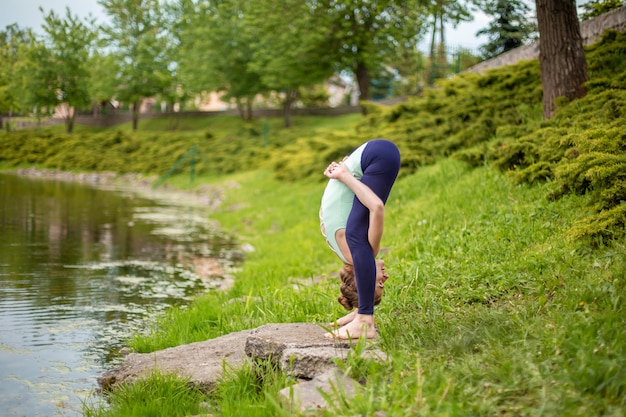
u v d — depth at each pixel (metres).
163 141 42.72
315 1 28.77
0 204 19.77
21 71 58.56
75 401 4.84
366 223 4.31
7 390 5.02
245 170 31.42
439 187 11.07
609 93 9.28
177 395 4.55
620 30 12.95
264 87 46.78
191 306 7.78
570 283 5.11
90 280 9.41
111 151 42.84
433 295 5.88
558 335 3.96
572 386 3.41
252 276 9.42
